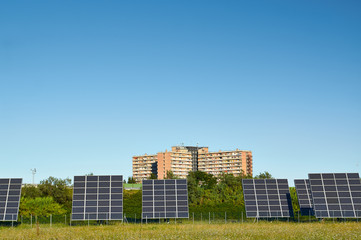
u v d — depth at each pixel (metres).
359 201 65.06
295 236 40.47
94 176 66.12
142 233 44.47
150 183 66.25
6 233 47.06
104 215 61.41
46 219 71.50
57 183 102.62
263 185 70.81
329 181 67.31
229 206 101.38
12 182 63.31
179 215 62.81
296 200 96.38
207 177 178.62
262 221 66.69
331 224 56.94
